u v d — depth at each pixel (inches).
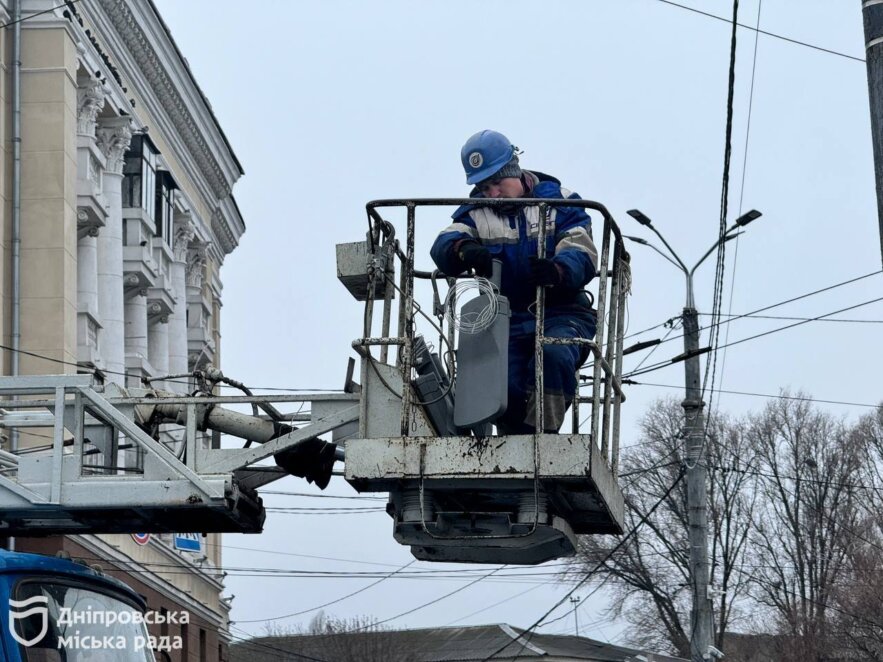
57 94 1211.2
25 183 1201.4
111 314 1350.9
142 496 401.7
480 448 378.6
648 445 2103.8
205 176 1772.9
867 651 2076.8
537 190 423.5
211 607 1702.8
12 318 1170.0
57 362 1177.4
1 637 319.6
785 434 2297.0
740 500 2241.6
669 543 2032.5
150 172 1477.6
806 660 2086.6
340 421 413.7
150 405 424.8
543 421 400.5
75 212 1227.9
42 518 416.5
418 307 399.9
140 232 1440.7
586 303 432.5
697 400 1018.7
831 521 2247.8
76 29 1242.0
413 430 391.9
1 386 411.5
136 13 1389.0
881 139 425.4
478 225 412.8
